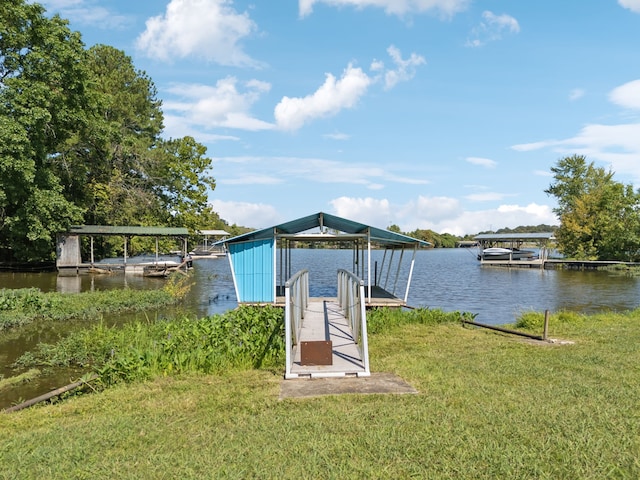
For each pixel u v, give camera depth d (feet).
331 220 54.80
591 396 19.44
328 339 30.83
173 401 20.08
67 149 117.39
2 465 14.16
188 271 123.54
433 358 27.81
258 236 52.90
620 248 164.55
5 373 31.12
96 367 29.09
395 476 12.85
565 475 12.75
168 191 145.89
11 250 120.78
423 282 109.60
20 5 86.84
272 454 14.30
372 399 19.29
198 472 13.37
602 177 199.41
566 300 77.71
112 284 89.40
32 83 85.25
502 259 178.50
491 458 13.74
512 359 27.22
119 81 144.77
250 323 36.73
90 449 15.14
